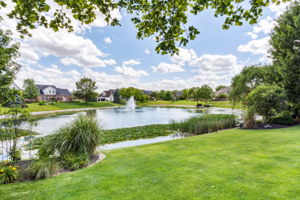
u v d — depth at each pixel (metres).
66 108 28.28
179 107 35.53
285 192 1.91
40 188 2.25
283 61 8.85
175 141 5.50
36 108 24.08
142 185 2.24
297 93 8.55
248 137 5.30
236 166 2.76
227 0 1.71
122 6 1.87
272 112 7.71
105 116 19.19
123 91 52.00
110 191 2.11
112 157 3.78
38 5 1.51
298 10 8.84
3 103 3.15
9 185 2.38
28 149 4.41
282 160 2.92
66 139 3.58
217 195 1.91
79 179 2.52
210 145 4.49
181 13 1.82
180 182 2.28
